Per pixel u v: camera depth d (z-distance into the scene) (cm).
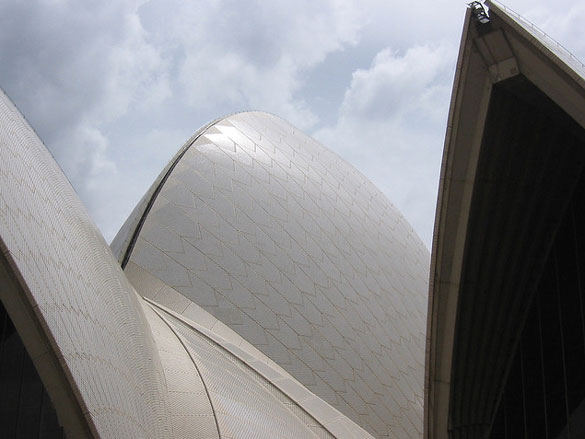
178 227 2639
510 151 1739
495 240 1858
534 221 1900
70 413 1053
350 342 2681
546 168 1819
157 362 1672
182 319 2289
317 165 3406
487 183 1761
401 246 3422
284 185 3088
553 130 1756
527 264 1959
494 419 2123
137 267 2477
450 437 1984
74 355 1072
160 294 2431
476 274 1870
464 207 1742
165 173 2822
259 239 2775
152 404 1440
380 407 2539
